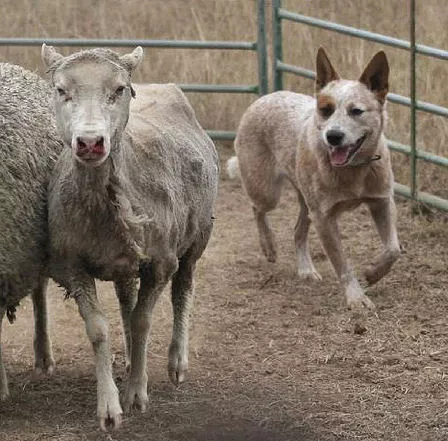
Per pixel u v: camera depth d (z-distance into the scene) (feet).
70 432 21.01
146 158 20.45
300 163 28.22
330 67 27.55
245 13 43.37
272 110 29.94
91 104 18.31
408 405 22.09
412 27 32.50
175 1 45.09
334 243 27.78
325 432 21.02
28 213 20.77
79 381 23.73
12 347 25.68
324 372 23.89
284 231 33.73
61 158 20.65
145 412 21.59
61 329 26.78
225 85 39.99
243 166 30.71
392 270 29.91
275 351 25.09
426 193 34.27
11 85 22.49
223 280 29.63
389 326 26.16
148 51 43.06
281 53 38.17
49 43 38.37
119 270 20.38
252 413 21.91
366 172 27.32
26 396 22.91
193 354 25.00
